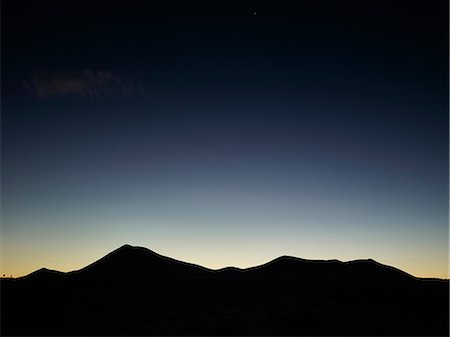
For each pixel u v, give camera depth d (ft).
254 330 127.13
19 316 139.64
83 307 153.58
